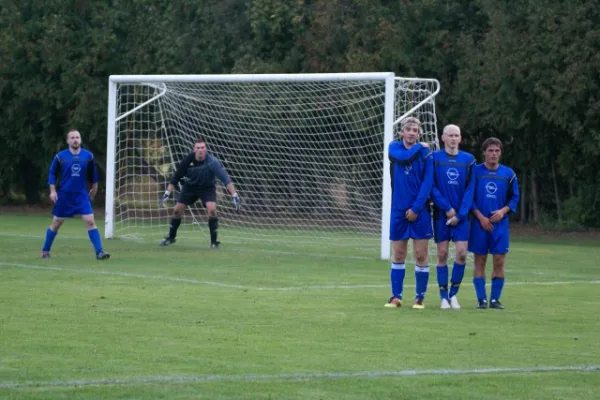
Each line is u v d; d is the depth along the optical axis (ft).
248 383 58.59
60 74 277.23
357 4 240.53
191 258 145.18
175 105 208.13
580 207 232.53
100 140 277.64
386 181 148.97
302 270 130.72
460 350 70.59
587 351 70.79
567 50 207.10
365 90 197.06
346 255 157.89
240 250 163.02
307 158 215.92
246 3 254.68
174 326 79.87
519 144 244.01
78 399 53.98
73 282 110.73
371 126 199.72
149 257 145.07
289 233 206.28
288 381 59.36
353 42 241.14
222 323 81.92
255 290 106.63
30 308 89.04
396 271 95.20
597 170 230.27
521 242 202.90
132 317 84.48
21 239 176.24
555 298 103.81
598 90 208.03
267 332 77.56
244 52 255.91
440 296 96.58
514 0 223.10
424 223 93.50
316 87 199.31
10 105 282.77
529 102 220.43
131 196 249.96
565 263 150.20
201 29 265.34
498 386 58.85
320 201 213.87
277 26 247.70
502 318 87.76
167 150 216.95
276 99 208.44
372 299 100.37
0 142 295.69
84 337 73.77
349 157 209.97
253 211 217.77
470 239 95.45
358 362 65.51
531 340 75.41
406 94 167.02
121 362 64.39
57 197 138.41
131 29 276.00
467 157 93.91
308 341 73.56
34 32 277.85
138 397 54.60
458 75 236.02
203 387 57.31
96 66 273.75
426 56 244.83
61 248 157.17
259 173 218.18
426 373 62.23
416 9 242.58
